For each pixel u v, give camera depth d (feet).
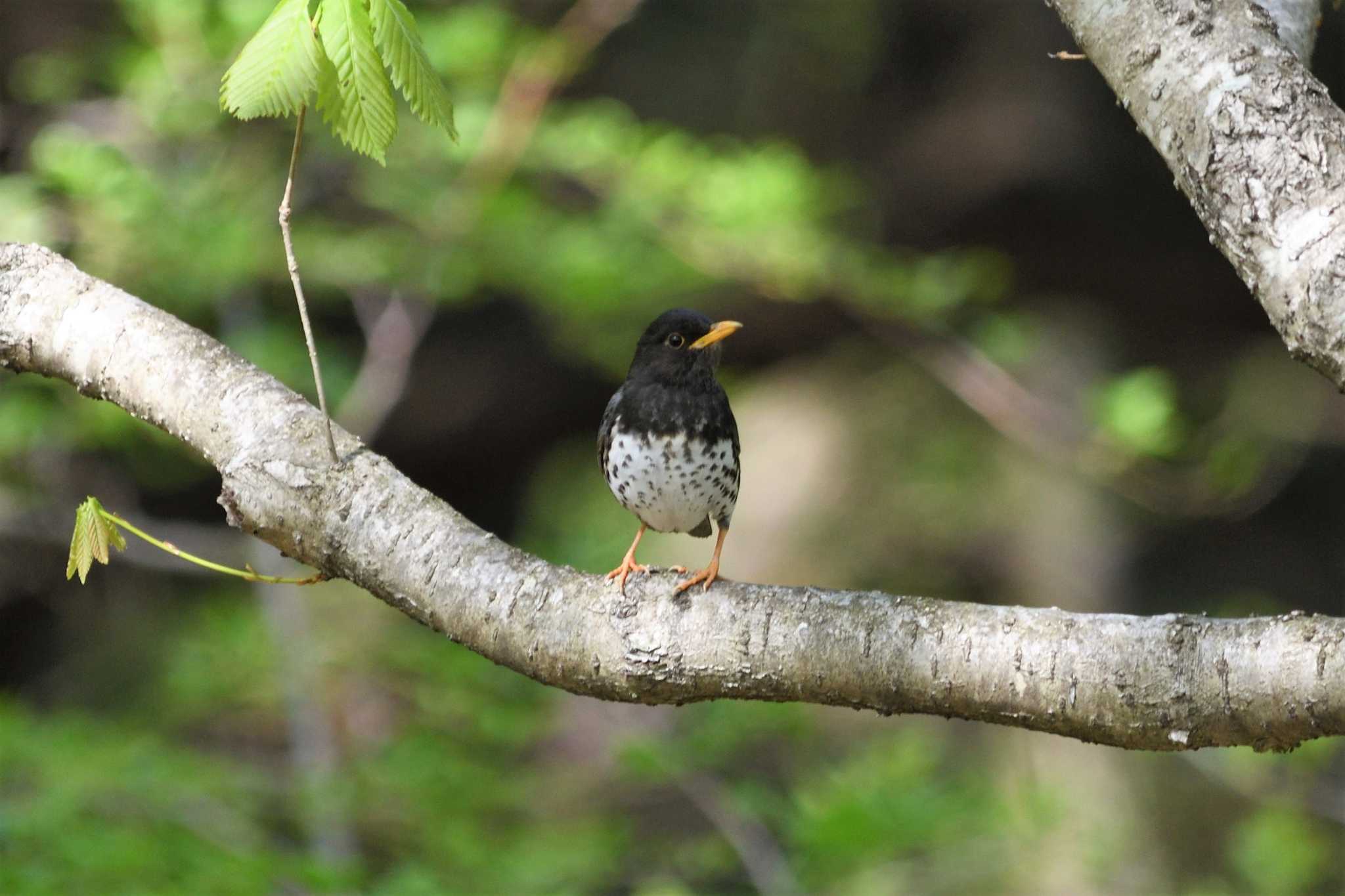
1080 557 71.26
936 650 13.83
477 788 36.22
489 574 15.11
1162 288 66.54
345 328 60.34
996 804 36.04
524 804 39.45
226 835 32.12
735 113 63.77
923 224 63.31
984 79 63.10
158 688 49.06
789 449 77.56
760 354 73.61
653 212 43.45
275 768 42.04
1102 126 62.75
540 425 72.79
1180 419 48.39
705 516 26.21
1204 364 71.97
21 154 48.62
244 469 15.57
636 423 24.77
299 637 40.19
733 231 42.93
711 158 47.96
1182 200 64.08
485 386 70.85
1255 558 76.23
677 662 14.56
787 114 63.82
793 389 79.46
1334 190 12.84
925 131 63.41
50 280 17.13
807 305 68.33
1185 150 13.75
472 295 51.29
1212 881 51.49
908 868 35.06
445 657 37.86
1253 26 13.82
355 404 45.65
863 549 73.20
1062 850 39.68
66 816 29.48
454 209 42.68
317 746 37.50
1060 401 63.82
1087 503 71.31
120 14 50.37
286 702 40.42
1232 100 13.42
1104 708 13.24
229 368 16.40
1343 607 76.07
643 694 14.82
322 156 45.19
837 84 64.23
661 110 63.16
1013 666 13.53
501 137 42.24
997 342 46.21
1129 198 63.82
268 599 41.16
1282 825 42.45
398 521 15.39
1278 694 12.53
